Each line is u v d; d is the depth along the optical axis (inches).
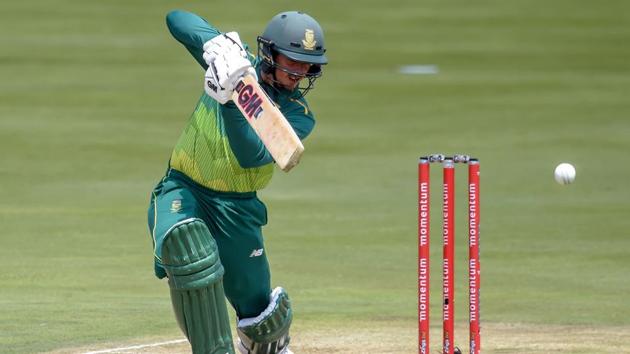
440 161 869.2
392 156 2674.7
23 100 3351.4
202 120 846.5
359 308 1323.8
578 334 1175.6
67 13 5295.3
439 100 3523.6
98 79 3789.4
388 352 1072.2
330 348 1090.7
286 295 920.3
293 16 839.1
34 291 1405.0
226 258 876.0
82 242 1758.1
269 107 776.9
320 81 3868.1
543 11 5753.0
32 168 2463.1
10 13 5251.0
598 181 2367.1
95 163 2536.9
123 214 2004.2
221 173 844.0
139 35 4810.5
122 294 1391.5
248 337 925.2
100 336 1136.8
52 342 1106.1
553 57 4534.9
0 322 1206.9
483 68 4247.0
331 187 2315.5
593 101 3506.4
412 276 1541.6
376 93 3641.7
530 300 1382.9
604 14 5684.1
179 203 840.9
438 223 1942.7
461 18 5531.5
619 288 1464.1
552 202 2140.7
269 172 868.0
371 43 4825.3
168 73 3951.8
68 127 2950.3
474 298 877.2
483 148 2770.7
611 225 1925.4
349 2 5885.8
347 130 3009.4
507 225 1925.4
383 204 2129.7
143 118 3115.2
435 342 1134.4
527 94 3644.2
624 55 4608.8
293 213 2041.1
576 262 1637.6
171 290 812.0
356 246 1753.2
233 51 785.6
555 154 2687.0
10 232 1828.2
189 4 5580.7
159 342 1109.1
